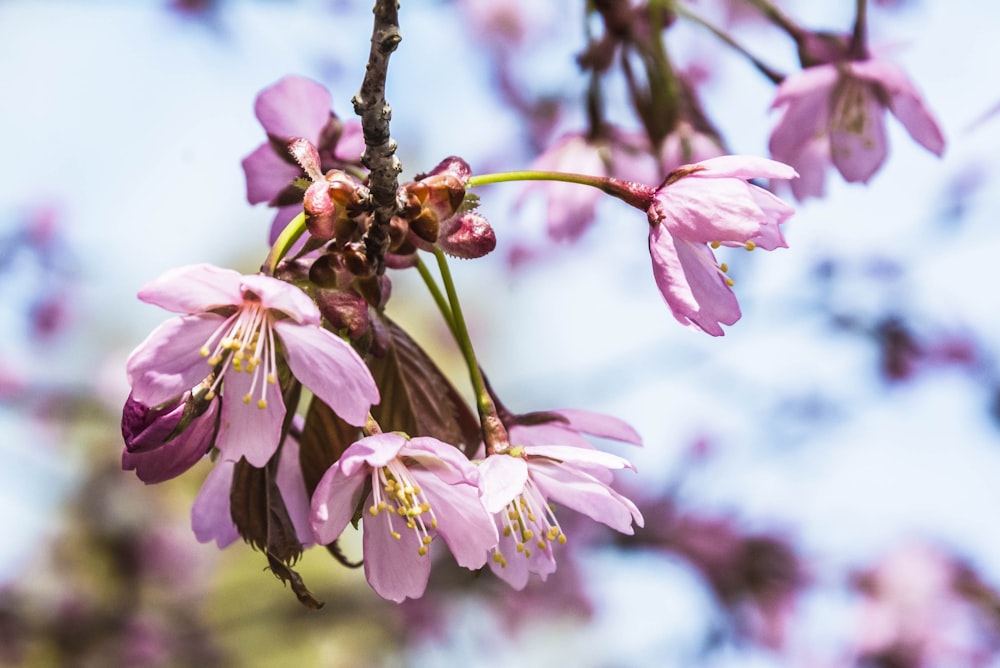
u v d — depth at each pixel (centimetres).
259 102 47
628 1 54
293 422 46
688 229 45
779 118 51
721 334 45
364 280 44
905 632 86
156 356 43
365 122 44
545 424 46
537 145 73
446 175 45
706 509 86
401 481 44
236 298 43
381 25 43
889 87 51
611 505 45
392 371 45
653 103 53
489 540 44
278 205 47
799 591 85
